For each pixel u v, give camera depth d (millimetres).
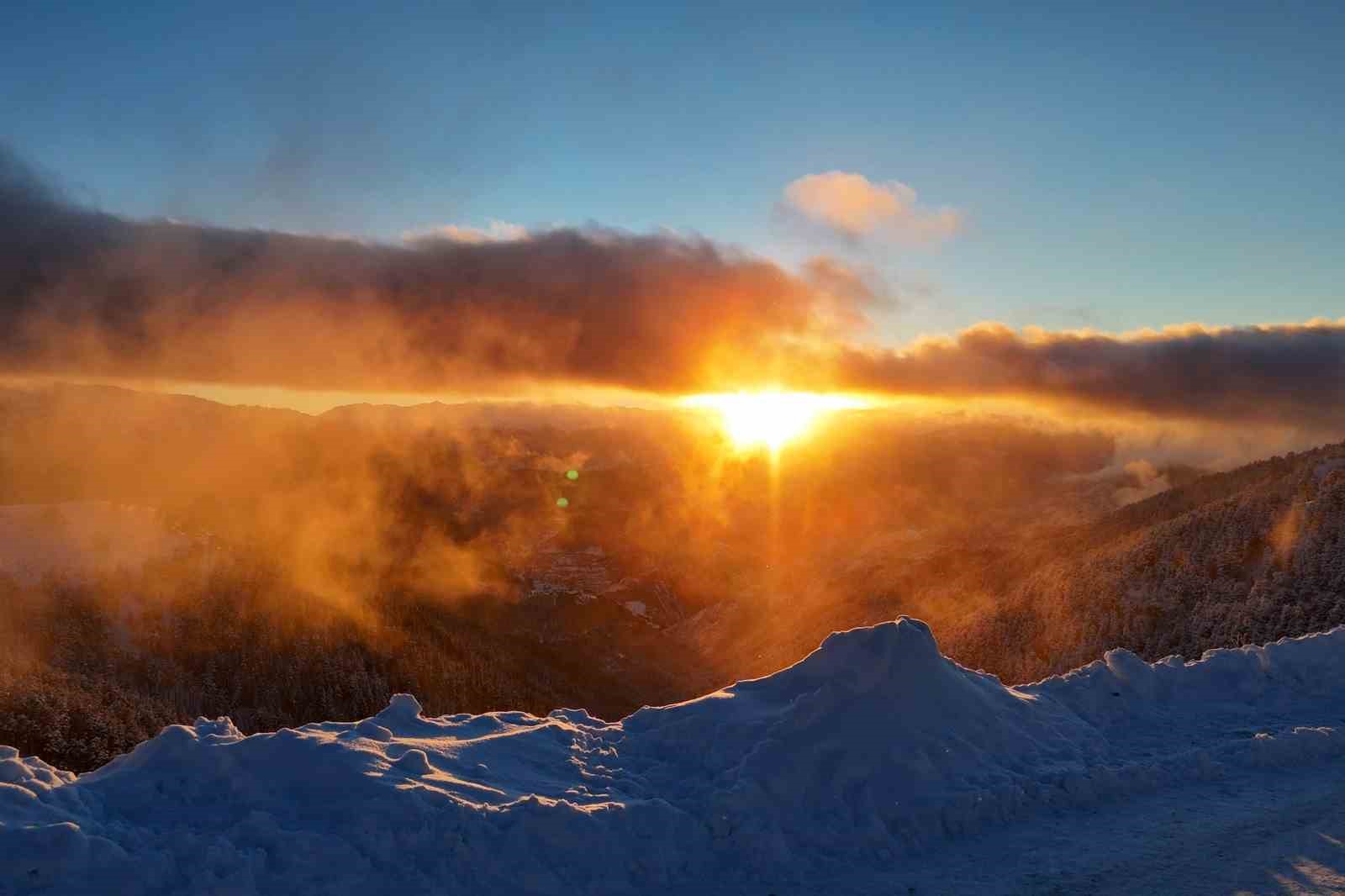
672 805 8125
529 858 7188
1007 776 9109
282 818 7309
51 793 7293
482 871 7039
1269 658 13383
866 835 8039
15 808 6922
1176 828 8391
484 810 7488
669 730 9758
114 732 100812
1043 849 7969
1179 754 10117
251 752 8008
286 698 121188
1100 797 9156
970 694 10234
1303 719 11695
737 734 9328
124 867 6488
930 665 10125
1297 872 7434
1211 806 8969
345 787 7578
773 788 8406
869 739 9039
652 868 7430
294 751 8008
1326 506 106938
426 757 8352
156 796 7582
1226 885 7211
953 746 9359
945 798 8477
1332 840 8062
